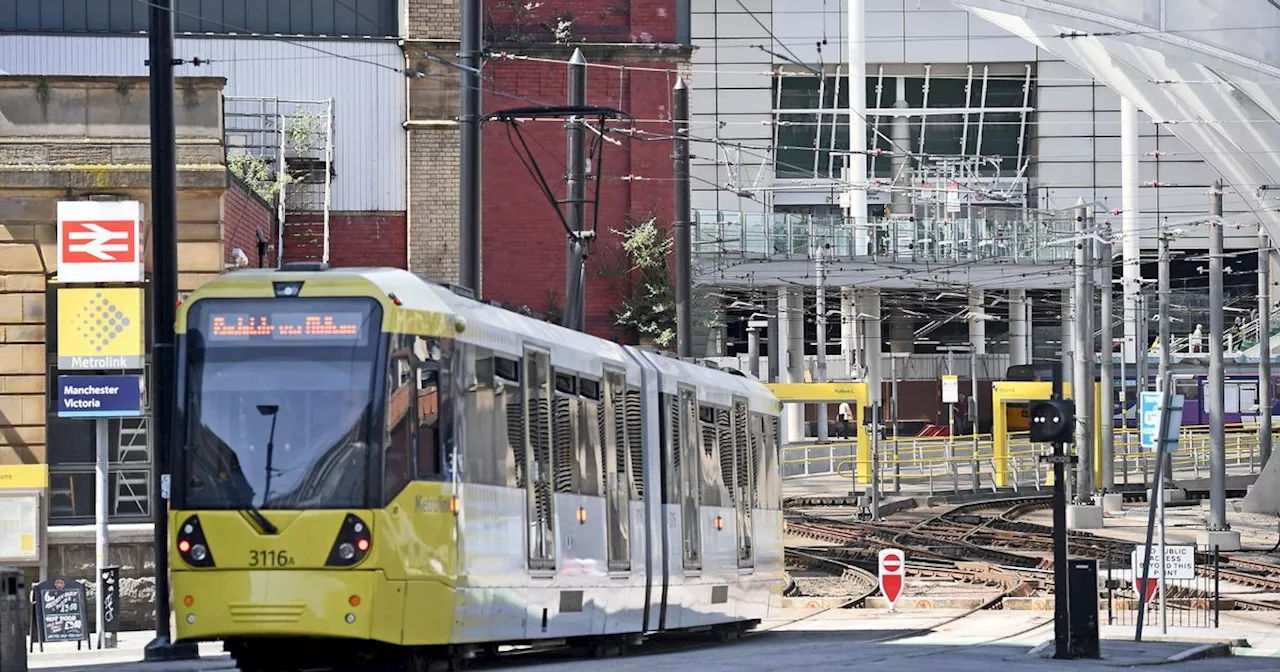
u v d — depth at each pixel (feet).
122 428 237.04
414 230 367.66
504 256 390.83
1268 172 428.56
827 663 153.38
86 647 216.74
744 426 224.12
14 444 234.17
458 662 146.20
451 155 368.89
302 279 138.10
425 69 368.27
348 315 136.87
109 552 235.40
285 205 359.66
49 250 233.96
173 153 188.55
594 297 398.42
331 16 369.91
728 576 212.64
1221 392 385.29
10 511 232.73
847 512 475.31
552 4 393.70
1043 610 258.57
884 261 606.96
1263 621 253.03
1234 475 582.76
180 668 172.86
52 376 234.99
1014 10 335.47
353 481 133.80
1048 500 519.19
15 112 234.38
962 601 267.18
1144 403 304.71
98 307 231.50
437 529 138.31
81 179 233.76
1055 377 168.45
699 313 597.93
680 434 197.67
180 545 135.23
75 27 361.92
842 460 582.35
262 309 137.59
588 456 170.71
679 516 195.83
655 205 399.44
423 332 139.03
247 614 133.80
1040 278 625.00
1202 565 318.65
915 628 227.20
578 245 252.21
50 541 233.96
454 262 369.09
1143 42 341.21
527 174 391.45
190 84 241.55
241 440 135.44
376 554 133.18
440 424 139.95
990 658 164.66
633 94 395.55
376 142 368.48
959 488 540.52
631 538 180.86
